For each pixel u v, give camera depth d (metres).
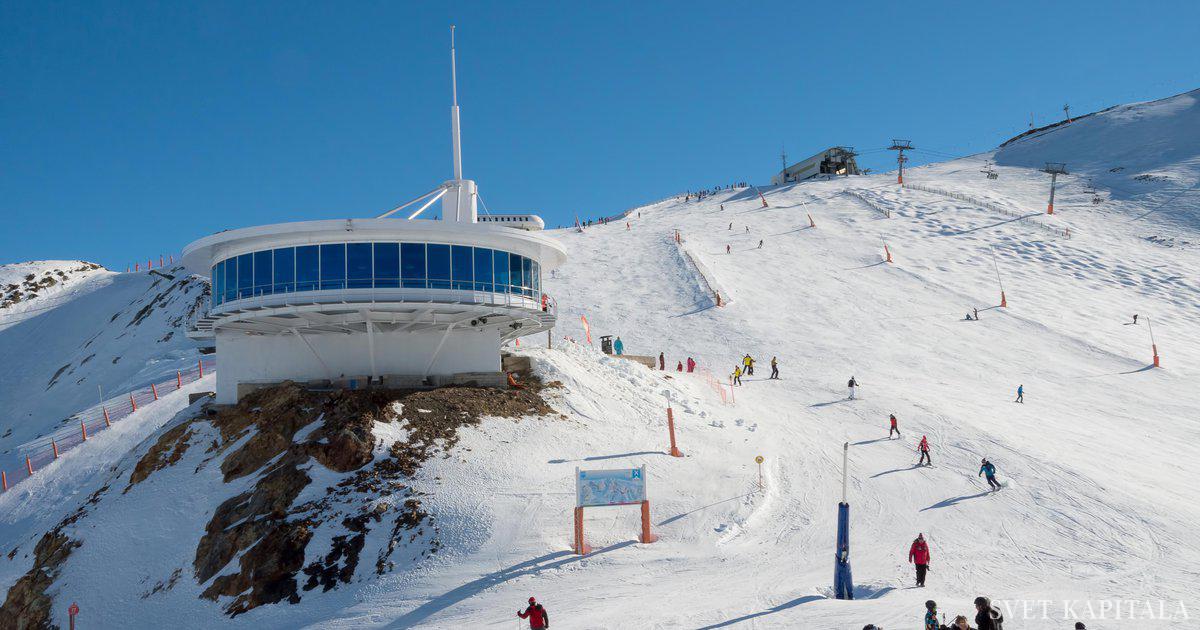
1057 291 65.19
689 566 21.47
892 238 81.38
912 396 40.84
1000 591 19.11
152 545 25.30
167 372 50.53
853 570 21.08
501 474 26.67
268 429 28.47
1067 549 22.73
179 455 29.45
